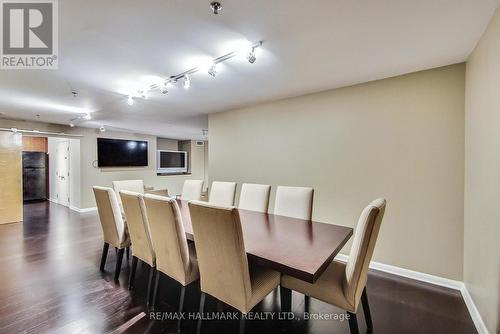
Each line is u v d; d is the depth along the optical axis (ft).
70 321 6.01
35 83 9.06
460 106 7.54
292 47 6.49
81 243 11.82
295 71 8.13
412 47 6.50
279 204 8.75
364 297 5.57
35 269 8.86
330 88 9.87
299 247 5.21
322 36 5.94
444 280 7.78
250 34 5.83
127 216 7.41
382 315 6.30
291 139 11.23
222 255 4.82
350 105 9.55
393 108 8.64
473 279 6.44
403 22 5.36
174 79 8.72
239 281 4.73
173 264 6.04
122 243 8.24
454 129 7.63
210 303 6.89
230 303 4.97
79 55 6.87
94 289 7.50
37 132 17.20
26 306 6.59
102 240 12.31
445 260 7.78
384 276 8.42
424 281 8.05
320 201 10.32
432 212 7.98
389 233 8.70
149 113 14.61
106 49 6.54
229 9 4.88
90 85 9.34
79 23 5.35
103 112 14.24
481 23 5.38
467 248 7.06
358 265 4.64
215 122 14.53
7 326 5.80
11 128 16.08
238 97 11.21
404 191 8.45
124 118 16.17
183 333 5.66
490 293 5.27
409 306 6.68
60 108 13.11
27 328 5.73
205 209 4.80
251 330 5.79
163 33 5.77
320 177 10.35
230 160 13.78
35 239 12.43
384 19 5.25
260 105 12.37
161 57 7.02
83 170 19.62
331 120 10.03
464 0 4.64
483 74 5.78
